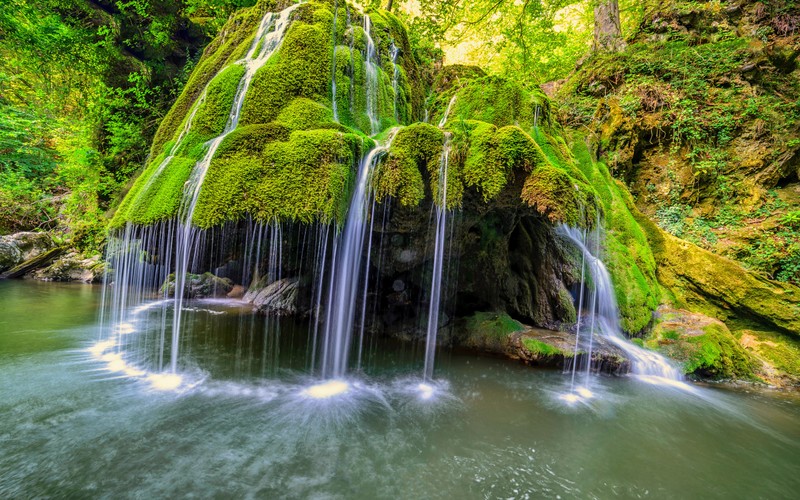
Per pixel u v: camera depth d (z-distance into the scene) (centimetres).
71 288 1045
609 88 981
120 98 1156
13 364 469
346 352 474
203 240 413
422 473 272
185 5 1209
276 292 820
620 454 315
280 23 575
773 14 934
